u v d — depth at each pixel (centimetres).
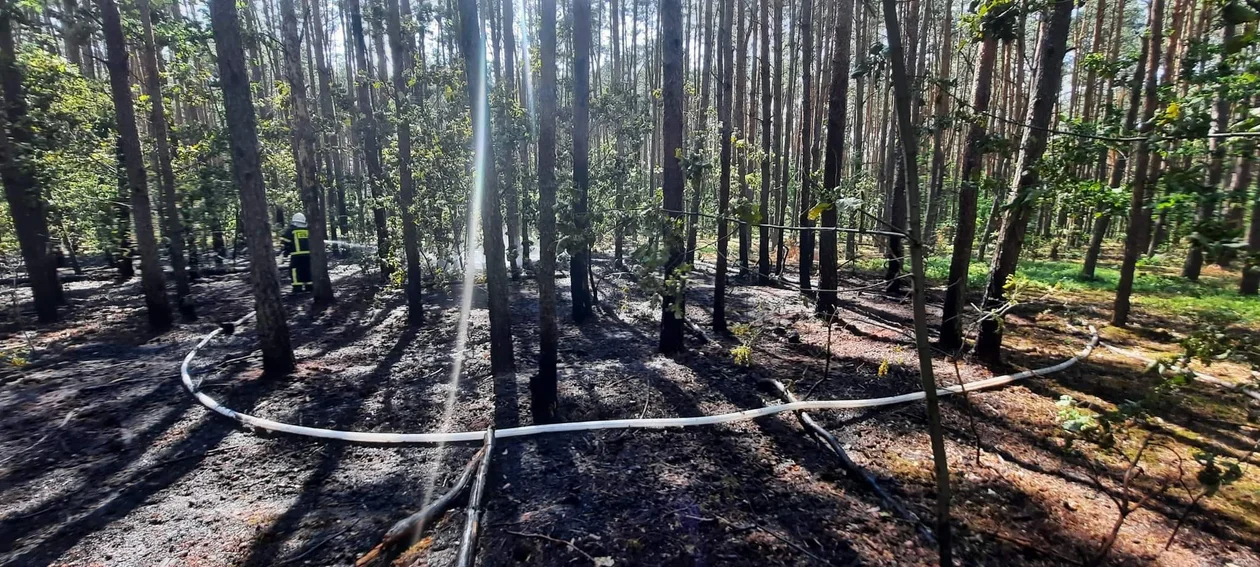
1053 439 477
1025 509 379
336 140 1409
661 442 473
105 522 370
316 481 419
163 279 891
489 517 364
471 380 632
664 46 643
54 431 505
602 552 328
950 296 707
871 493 396
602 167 1030
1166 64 991
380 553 333
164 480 423
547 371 509
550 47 469
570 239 472
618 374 646
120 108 813
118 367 688
